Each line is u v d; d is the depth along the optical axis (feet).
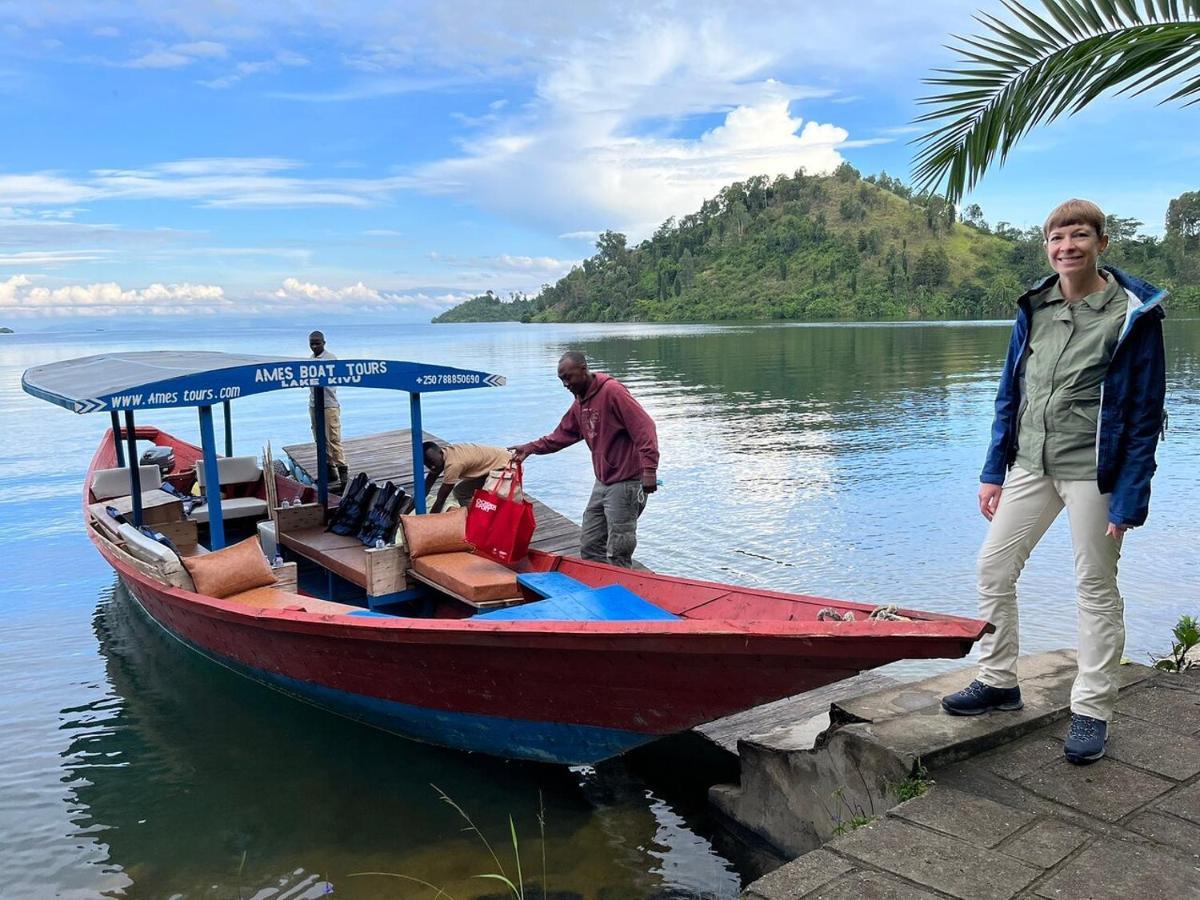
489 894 14.57
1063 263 11.76
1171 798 11.43
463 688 17.56
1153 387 11.17
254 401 102.94
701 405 83.82
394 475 43.09
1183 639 18.80
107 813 17.62
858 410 77.25
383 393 107.55
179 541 27.35
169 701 23.09
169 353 32.81
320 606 20.95
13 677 24.71
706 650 14.11
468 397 99.76
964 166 17.44
